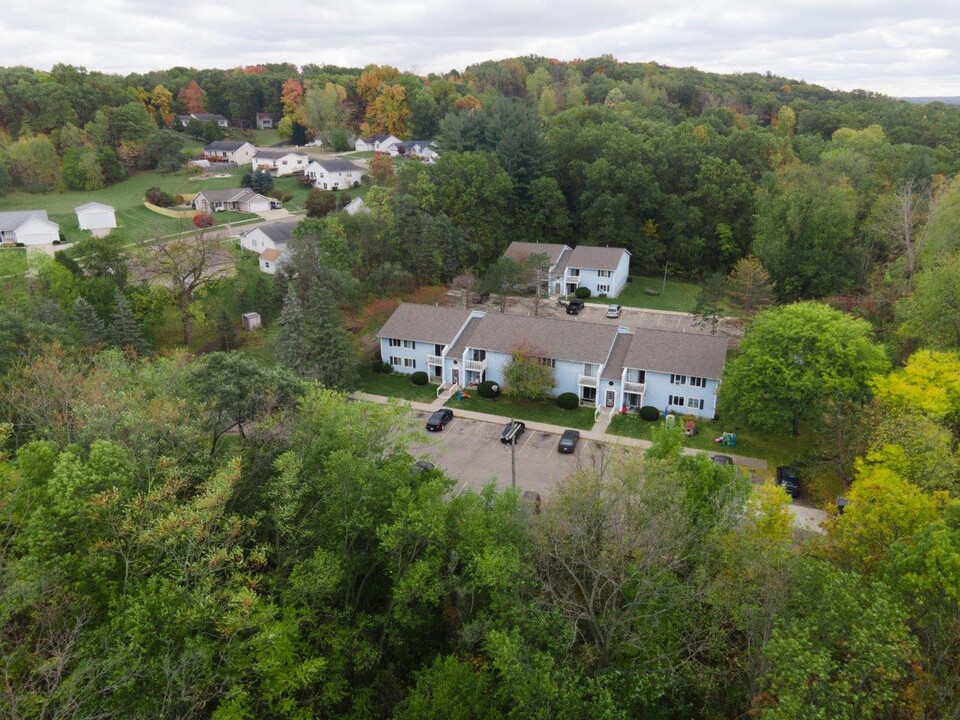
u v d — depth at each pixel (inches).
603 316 2719.0
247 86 6254.9
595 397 1975.9
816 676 620.1
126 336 1945.1
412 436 1043.3
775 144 3553.2
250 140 6018.7
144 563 733.3
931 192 2824.8
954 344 1621.6
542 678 717.3
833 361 1534.2
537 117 3661.4
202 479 928.9
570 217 3533.5
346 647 836.0
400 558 881.5
